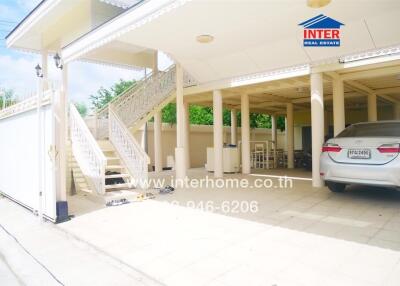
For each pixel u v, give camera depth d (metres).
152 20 4.84
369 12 5.16
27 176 5.91
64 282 2.87
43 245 3.96
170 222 4.57
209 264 3.01
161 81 10.24
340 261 2.96
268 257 3.12
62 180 5.11
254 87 9.83
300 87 9.32
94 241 3.91
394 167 4.75
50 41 8.73
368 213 4.72
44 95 5.16
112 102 9.02
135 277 2.89
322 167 5.78
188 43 6.56
